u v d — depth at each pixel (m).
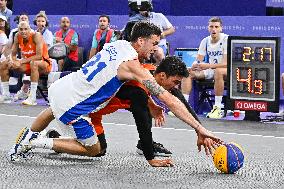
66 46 11.24
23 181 4.52
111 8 12.43
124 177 4.71
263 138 7.25
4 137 6.77
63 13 12.79
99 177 4.70
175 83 5.12
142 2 8.37
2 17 12.07
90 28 11.97
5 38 12.12
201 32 11.07
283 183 4.57
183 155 5.80
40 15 11.66
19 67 10.78
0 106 10.30
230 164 4.84
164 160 5.18
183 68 5.08
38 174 4.78
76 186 4.37
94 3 12.54
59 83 5.18
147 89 4.82
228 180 4.65
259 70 8.88
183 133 7.45
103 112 5.23
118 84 4.97
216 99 9.55
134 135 7.17
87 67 5.07
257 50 8.85
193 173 4.90
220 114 9.51
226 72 9.43
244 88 9.02
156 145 5.75
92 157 5.57
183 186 4.41
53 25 12.27
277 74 8.77
